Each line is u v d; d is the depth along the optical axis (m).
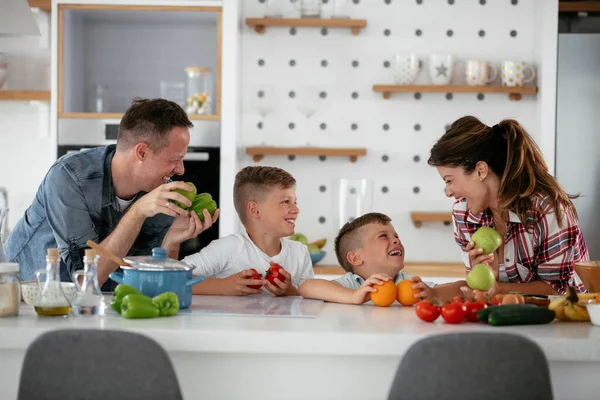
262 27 4.41
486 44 4.44
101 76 4.15
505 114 4.43
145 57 4.14
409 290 2.06
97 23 4.14
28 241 2.51
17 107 4.43
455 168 2.27
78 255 2.44
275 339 1.59
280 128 4.48
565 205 2.26
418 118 4.46
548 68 4.17
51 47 4.13
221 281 2.26
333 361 1.65
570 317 1.79
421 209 4.47
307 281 2.21
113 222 2.49
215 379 1.65
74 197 2.40
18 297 1.79
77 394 1.45
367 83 4.47
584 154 4.14
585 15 4.30
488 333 1.42
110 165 2.42
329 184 4.47
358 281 2.31
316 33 4.47
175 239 2.23
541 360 1.43
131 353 1.43
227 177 4.07
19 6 2.24
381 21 4.46
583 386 1.63
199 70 4.07
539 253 2.30
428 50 4.46
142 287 1.87
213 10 4.07
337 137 4.48
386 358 1.65
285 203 2.48
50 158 4.45
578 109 4.14
